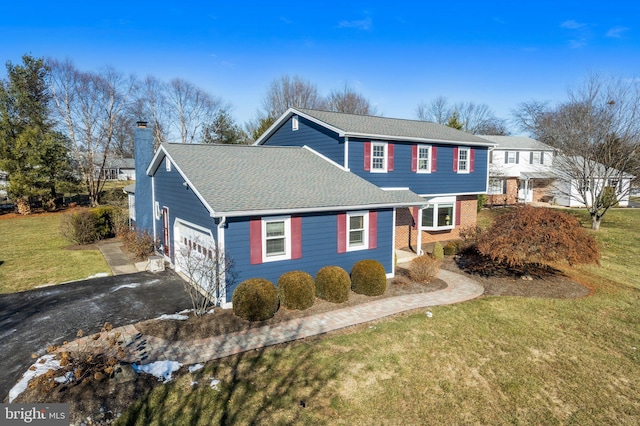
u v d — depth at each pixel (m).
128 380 6.63
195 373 7.02
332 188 13.10
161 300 10.91
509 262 13.11
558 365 7.72
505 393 6.75
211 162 13.23
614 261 16.88
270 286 9.83
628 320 10.07
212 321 9.39
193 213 12.15
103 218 20.25
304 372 7.18
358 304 10.84
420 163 18.38
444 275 14.01
